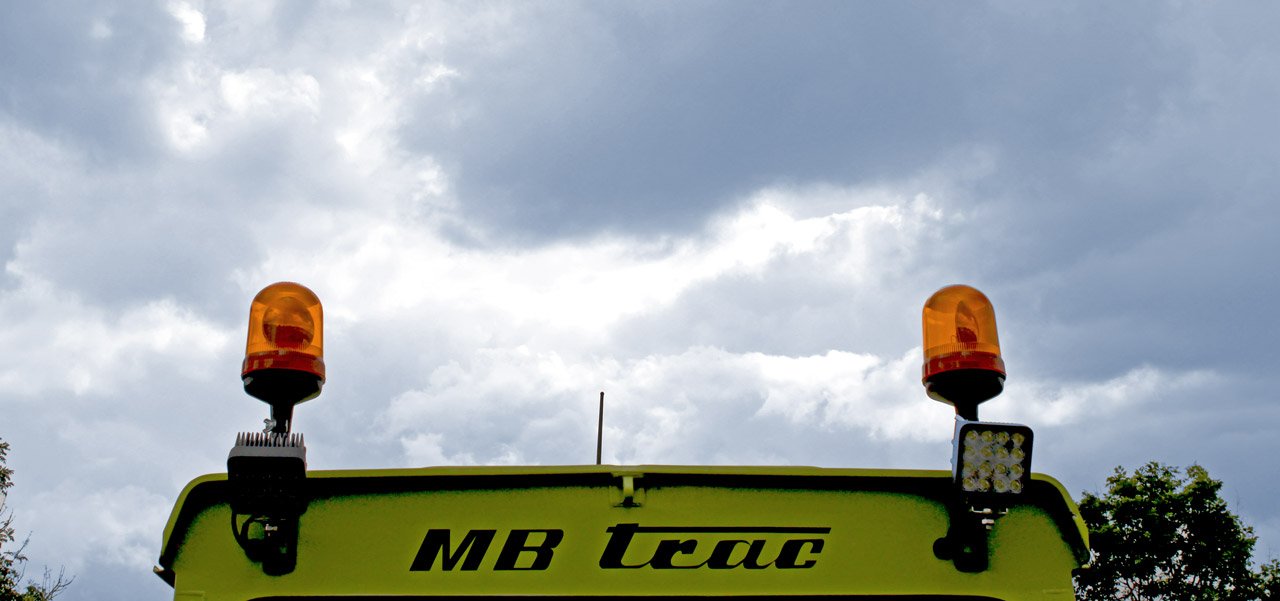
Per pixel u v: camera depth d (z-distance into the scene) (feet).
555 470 12.07
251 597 11.61
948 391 12.52
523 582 11.78
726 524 12.02
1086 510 87.45
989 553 12.10
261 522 11.73
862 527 12.09
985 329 12.57
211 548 11.75
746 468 12.21
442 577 11.75
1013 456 11.74
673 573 11.87
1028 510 12.30
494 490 12.01
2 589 84.07
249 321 12.46
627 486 12.00
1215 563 83.82
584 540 11.91
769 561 11.94
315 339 12.42
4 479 87.10
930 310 12.81
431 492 11.98
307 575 11.68
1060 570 12.10
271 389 12.19
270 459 11.37
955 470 11.91
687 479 12.15
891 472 12.28
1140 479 87.25
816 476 12.23
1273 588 83.87
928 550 12.06
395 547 11.80
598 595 11.78
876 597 11.91
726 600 11.83
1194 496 85.25
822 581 11.92
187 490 11.87
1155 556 84.69
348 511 11.87
